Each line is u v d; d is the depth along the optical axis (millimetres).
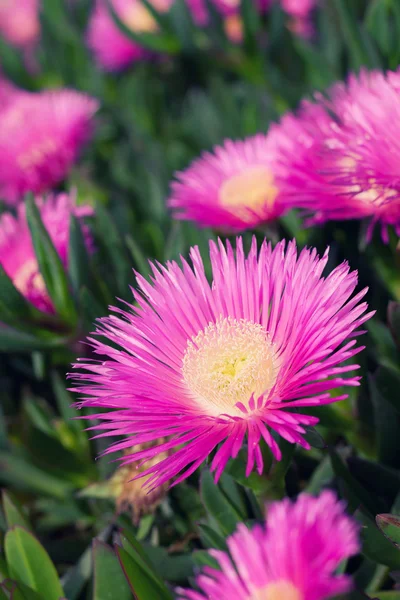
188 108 723
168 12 658
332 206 429
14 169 615
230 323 408
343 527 351
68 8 771
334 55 614
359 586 406
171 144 695
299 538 346
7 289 461
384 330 465
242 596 345
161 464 367
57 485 517
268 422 367
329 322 378
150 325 404
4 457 514
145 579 388
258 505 416
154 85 748
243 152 519
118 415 379
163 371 400
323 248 498
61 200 525
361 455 458
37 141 614
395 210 425
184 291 411
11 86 845
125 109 765
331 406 439
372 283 494
